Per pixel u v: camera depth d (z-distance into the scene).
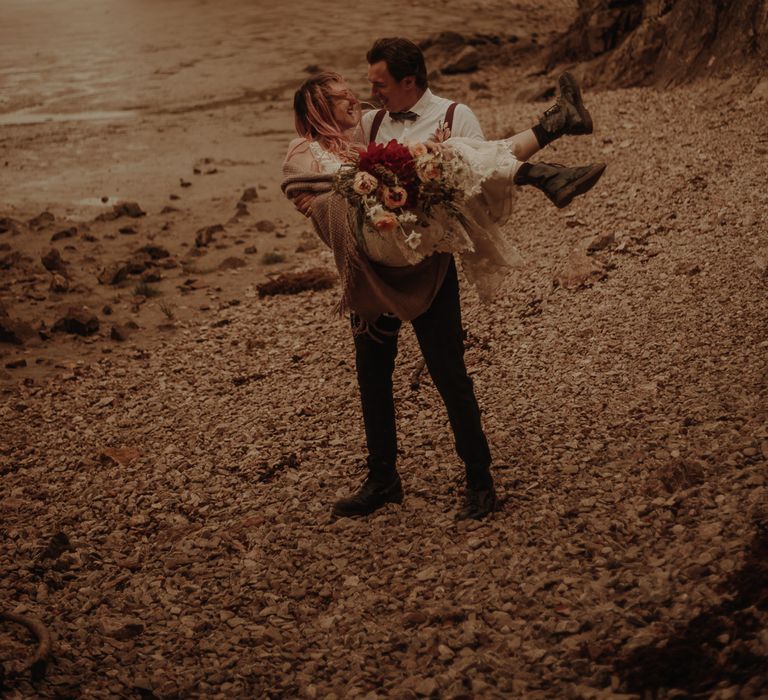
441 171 3.26
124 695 3.09
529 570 3.38
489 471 3.87
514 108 13.13
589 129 3.30
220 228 9.79
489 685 2.87
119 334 7.29
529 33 24.69
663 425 4.16
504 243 3.54
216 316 7.59
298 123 3.59
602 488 3.81
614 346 5.11
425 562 3.60
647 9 14.18
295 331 6.85
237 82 19.69
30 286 8.45
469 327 5.96
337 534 3.92
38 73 21.89
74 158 13.59
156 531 4.26
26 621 3.46
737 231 6.19
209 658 3.27
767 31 10.48
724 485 3.57
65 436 5.59
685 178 7.59
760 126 8.56
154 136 14.92
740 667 2.67
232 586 3.69
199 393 5.99
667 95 10.84
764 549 3.13
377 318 3.62
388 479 4.01
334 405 5.29
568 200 3.20
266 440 4.99
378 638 3.22
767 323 4.85
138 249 9.27
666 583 3.10
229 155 13.39
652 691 2.68
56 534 4.15
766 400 4.10
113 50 24.94
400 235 3.35
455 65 18.44
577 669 2.85
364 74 19.92
